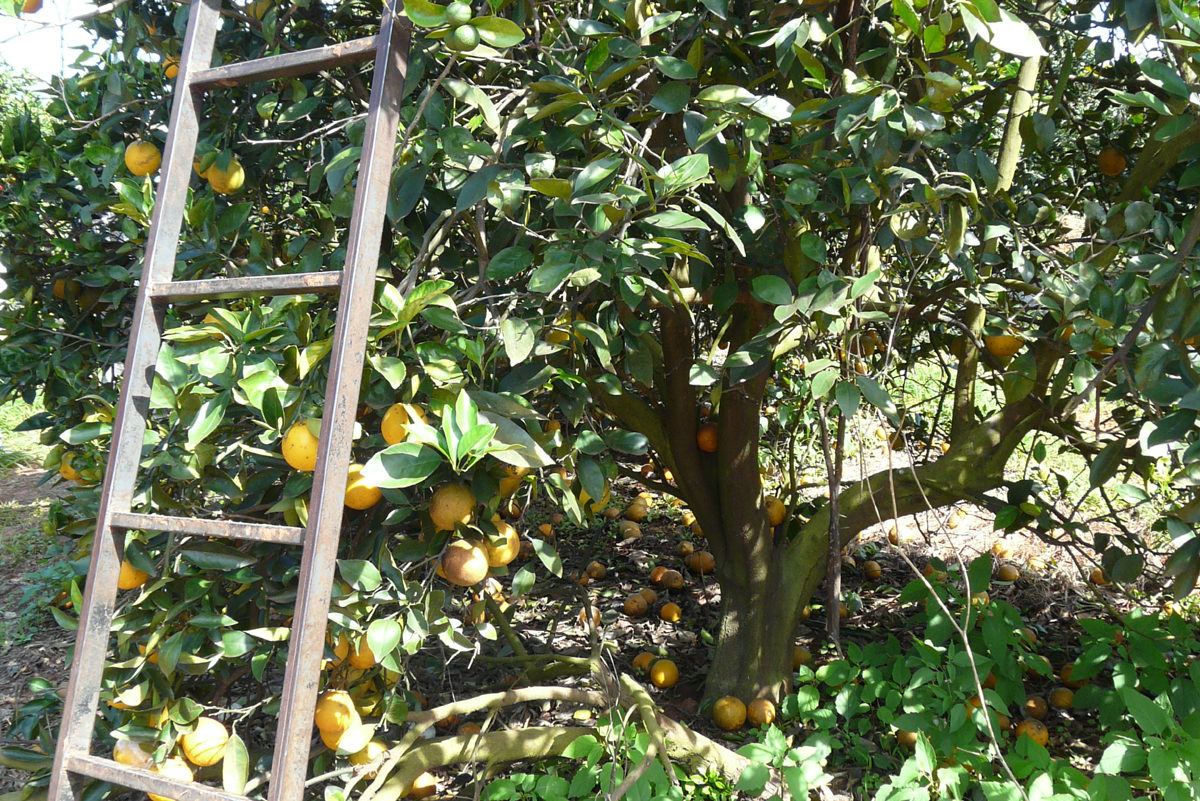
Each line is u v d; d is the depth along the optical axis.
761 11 2.30
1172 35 1.88
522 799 2.47
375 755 2.28
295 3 2.22
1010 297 3.03
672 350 3.30
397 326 1.70
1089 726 3.32
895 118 1.92
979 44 1.95
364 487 1.78
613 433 2.27
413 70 1.81
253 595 2.09
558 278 1.70
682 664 3.83
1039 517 3.05
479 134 2.15
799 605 3.46
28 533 5.90
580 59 2.15
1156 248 2.34
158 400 1.76
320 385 1.77
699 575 4.83
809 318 2.34
